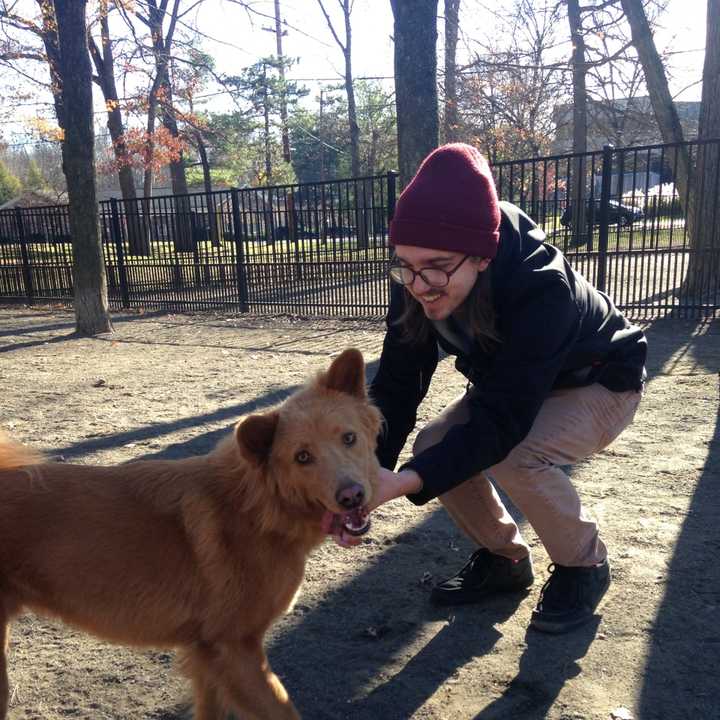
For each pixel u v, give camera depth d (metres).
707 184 12.57
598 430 3.40
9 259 18.62
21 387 8.88
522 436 2.97
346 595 3.91
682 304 12.12
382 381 3.60
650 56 14.91
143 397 8.20
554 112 30.67
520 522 4.77
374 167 49.09
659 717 2.84
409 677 3.19
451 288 2.82
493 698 3.02
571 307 2.96
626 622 3.50
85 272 12.92
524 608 3.73
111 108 26.06
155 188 55.38
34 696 3.21
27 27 19.81
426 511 4.97
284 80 40.72
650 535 4.36
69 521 2.76
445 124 29.39
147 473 2.93
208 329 13.25
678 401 7.12
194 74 32.12
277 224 14.28
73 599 2.80
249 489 2.80
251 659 2.79
